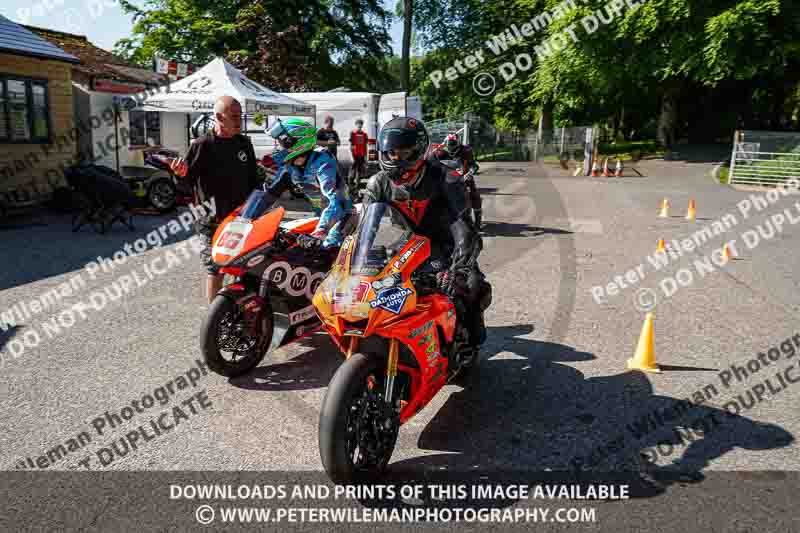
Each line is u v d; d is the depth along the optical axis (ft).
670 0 77.97
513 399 15.37
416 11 123.75
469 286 14.10
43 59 47.62
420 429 13.87
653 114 133.80
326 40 109.60
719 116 116.06
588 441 13.25
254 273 16.29
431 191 13.57
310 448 13.05
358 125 52.21
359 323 11.71
